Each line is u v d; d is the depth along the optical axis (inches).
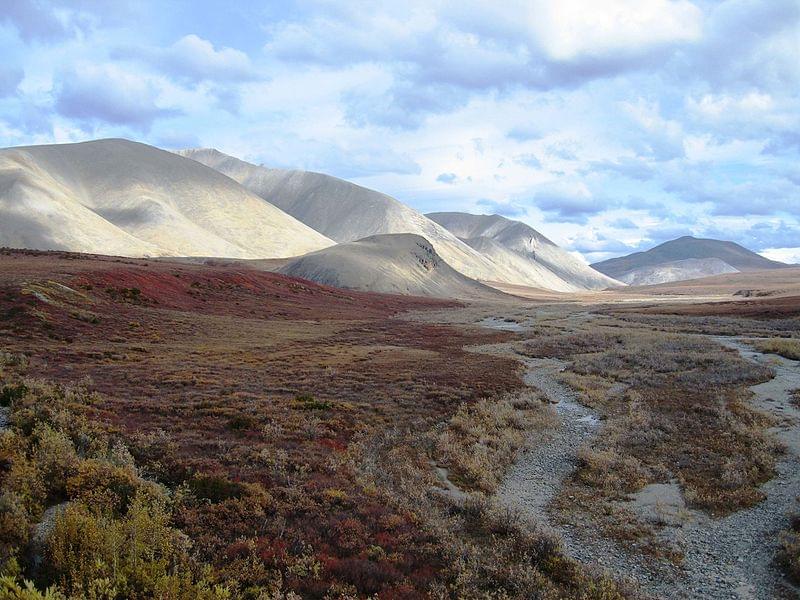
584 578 494.6
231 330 2209.6
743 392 1244.5
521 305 6077.8
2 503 406.0
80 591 316.8
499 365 1669.5
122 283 2536.9
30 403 741.3
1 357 1122.0
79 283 2250.2
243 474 609.9
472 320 3742.6
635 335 2440.9
